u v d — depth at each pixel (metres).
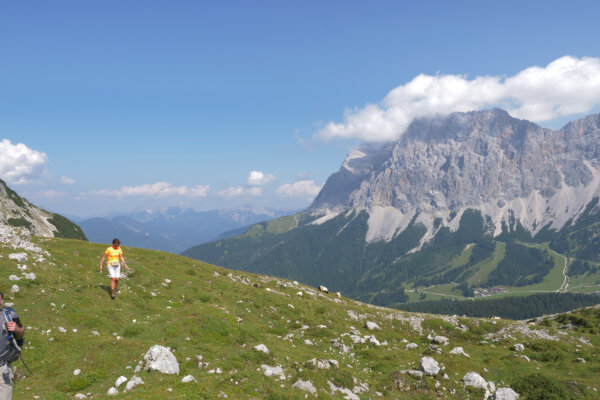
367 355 29.59
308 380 19.50
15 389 14.41
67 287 26.89
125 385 15.74
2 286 23.36
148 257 49.41
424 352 32.69
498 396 23.33
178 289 36.44
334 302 56.16
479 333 42.72
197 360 19.22
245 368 19.67
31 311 21.81
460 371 27.86
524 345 37.59
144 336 22.22
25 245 32.62
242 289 43.28
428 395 23.14
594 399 23.52
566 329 46.09
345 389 20.61
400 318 46.16
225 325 25.55
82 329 21.44
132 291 30.98
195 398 14.80
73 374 16.16
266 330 32.19
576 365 30.91
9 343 9.41
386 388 23.28
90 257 40.03
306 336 32.78
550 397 23.64
